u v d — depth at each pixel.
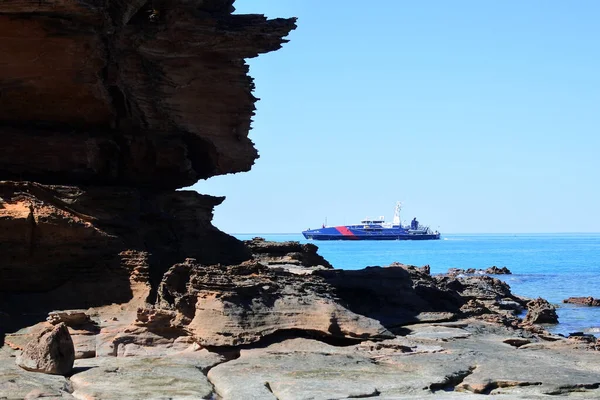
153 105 30.20
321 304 23.77
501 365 21.19
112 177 28.52
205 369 20.22
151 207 28.42
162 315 22.70
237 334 22.03
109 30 26.98
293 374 19.38
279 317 23.05
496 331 28.59
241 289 23.06
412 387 18.50
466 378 19.80
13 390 17.34
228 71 32.00
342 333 23.38
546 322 43.25
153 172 29.92
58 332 19.23
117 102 28.86
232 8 33.00
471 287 48.09
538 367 21.16
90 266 25.39
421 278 37.28
